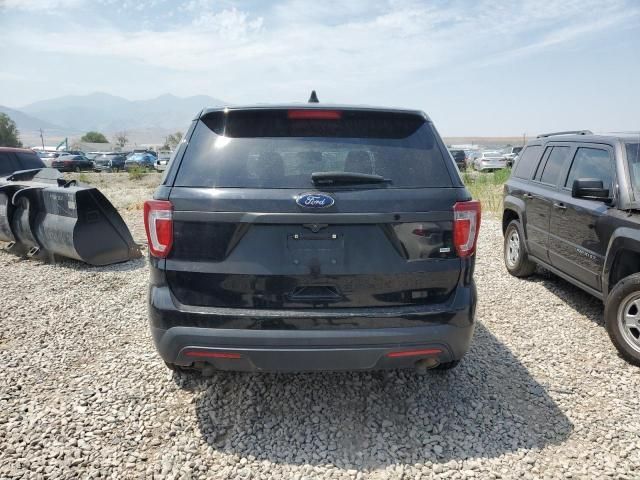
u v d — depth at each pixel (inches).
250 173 108.6
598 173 191.2
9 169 380.8
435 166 113.7
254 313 107.2
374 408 132.0
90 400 135.0
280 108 114.2
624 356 160.2
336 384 143.6
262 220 104.8
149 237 110.7
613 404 134.6
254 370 110.5
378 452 114.1
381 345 108.2
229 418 127.2
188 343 108.2
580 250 191.5
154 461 110.7
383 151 113.2
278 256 106.8
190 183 108.8
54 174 312.2
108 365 156.9
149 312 112.3
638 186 171.8
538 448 115.6
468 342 115.3
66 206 280.7
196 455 113.0
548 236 218.7
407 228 108.3
